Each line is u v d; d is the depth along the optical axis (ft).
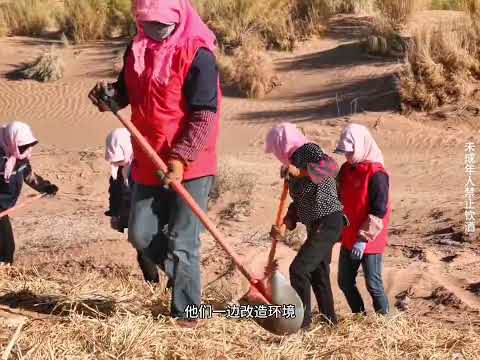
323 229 23.35
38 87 84.38
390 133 65.87
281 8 95.25
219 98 21.20
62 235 41.78
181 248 21.44
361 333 22.68
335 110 72.38
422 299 31.45
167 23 20.47
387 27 85.66
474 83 70.79
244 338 21.80
